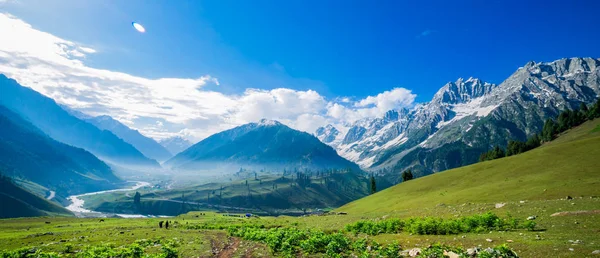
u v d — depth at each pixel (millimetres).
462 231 31750
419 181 104250
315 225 60531
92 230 70875
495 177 76188
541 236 24531
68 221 119562
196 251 37250
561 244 21062
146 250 36594
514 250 21516
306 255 29594
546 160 74188
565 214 32312
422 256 23047
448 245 25734
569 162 67312
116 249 35781
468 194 64812
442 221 34188
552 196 48062
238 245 41594
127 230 68125
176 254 33938
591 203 36438
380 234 37219
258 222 82812
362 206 100125
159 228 75250
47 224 104125
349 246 30828
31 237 55812
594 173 56250
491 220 31922
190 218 143750
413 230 33750
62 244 43594
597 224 26688
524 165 76438
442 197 70688
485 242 24891
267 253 32938
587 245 19938
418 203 72375
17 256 33062
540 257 19234
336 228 50812
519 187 59312
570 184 52312
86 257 31391
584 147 73812
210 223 92188
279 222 76062
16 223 110750
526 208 39656
